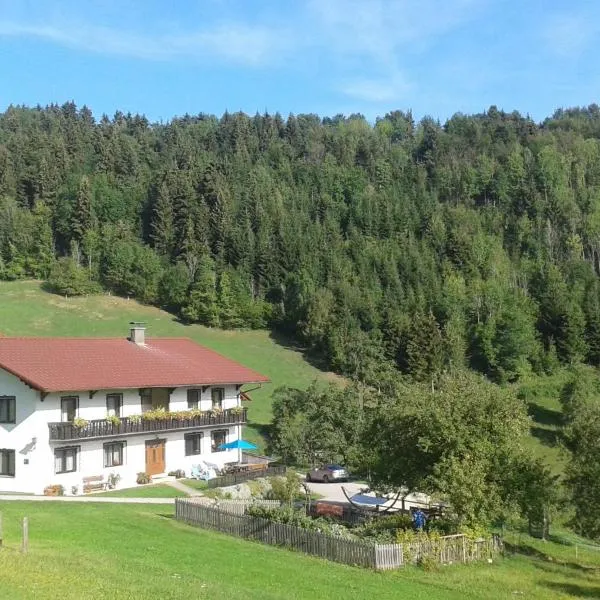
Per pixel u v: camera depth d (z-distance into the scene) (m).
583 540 43.03
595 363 115.06
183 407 51.94
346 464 56.81
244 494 42.28
